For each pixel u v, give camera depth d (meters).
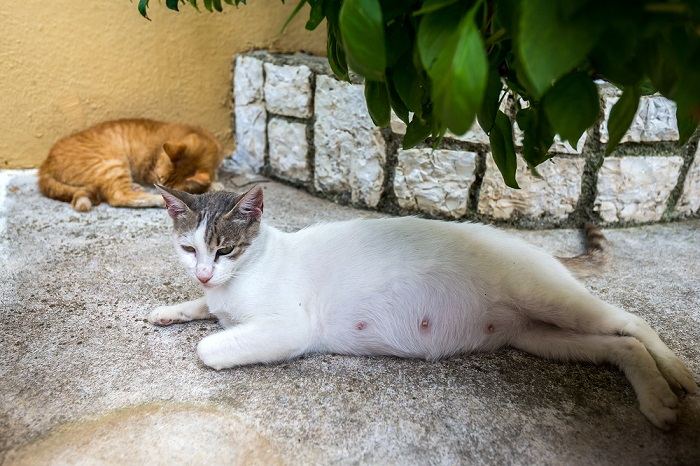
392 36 0.59
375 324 0.77
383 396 0.72
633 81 0.51
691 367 0.77
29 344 0.79
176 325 0.84
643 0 0.44
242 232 0.76
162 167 1.27
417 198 1.17
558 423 0.69
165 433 0.67
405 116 0.68
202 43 1.35
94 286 0.93
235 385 0.74
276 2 1.36
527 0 0.44
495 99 0.60
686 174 1.15
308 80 1.23
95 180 1.24
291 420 0.69
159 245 1.06
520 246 0.80
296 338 0.75
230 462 0.65
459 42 0.45
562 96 0.51
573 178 1.13
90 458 0.65
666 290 0.94
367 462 0.65
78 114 1.33
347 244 0.79
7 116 1.29
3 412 0.69
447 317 0.77
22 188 1.27
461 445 0.66
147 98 1.37
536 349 0.78
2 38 1.23
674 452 0.65
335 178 1.25
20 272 0.96
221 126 1.45
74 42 1.28
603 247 0.98
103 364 0.77
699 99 0.49
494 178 1.13
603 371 0.76
